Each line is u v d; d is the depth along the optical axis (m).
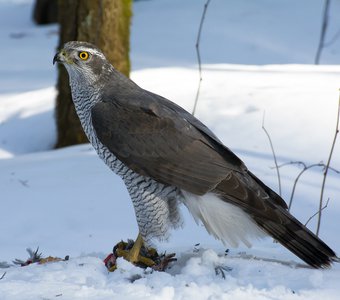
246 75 17.70
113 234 10.46
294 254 8.46
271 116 14.36
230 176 8.23
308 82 16.48
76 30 16.45
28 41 28.72
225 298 6.81
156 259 8.51
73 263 7.89
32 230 10.81
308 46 25.12
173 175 8.33
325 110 14.25
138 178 8.52
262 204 8.02
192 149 8.43
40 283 7.24
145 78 18.14
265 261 8.10
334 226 10.30
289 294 6.91
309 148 13.02
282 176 12.00
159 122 8.52
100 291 7.00
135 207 8.61
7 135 17.59
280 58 24.00
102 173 12.85
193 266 7.66
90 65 8.80
